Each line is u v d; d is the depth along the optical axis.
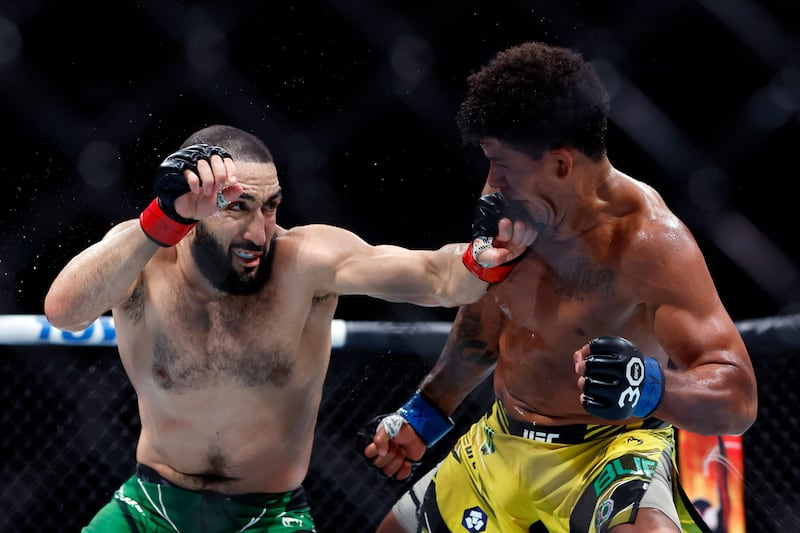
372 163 9.55
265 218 4.70
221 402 4.87
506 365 5.34
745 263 9.55
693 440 6.43
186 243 4.74
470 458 5.58
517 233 4.59
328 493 7.29
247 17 8.90
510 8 8.88
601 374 4.18
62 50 8.62
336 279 4.81
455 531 5.56
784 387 7.07
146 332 4.86
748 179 9.39
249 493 5.07
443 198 9.63
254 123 9.24
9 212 9.06
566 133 4.58
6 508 7.84
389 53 9.10
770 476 7.14
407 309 9.27
